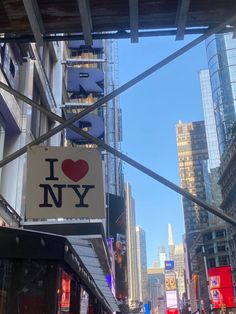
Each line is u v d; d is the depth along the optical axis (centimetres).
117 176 9450
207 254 11938
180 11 512
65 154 589
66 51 3606
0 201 1574
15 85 1970
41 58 2533
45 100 2486
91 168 589
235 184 9769
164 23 555
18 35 583
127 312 7256
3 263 688
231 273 10200
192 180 18075
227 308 9875
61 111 3022
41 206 565
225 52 13912
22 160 1873
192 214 16412
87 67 3797
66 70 3509
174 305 13775
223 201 10906
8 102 1753
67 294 826
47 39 583
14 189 1820
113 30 571
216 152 16538
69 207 570
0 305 674
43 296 679
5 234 671
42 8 518
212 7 523
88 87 3522
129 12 527
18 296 677
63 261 694
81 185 580
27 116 1989
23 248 670
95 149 598
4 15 533
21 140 1916
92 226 1691
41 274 689
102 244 1695
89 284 1084
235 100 13125
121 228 6838
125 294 7044
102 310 1956
